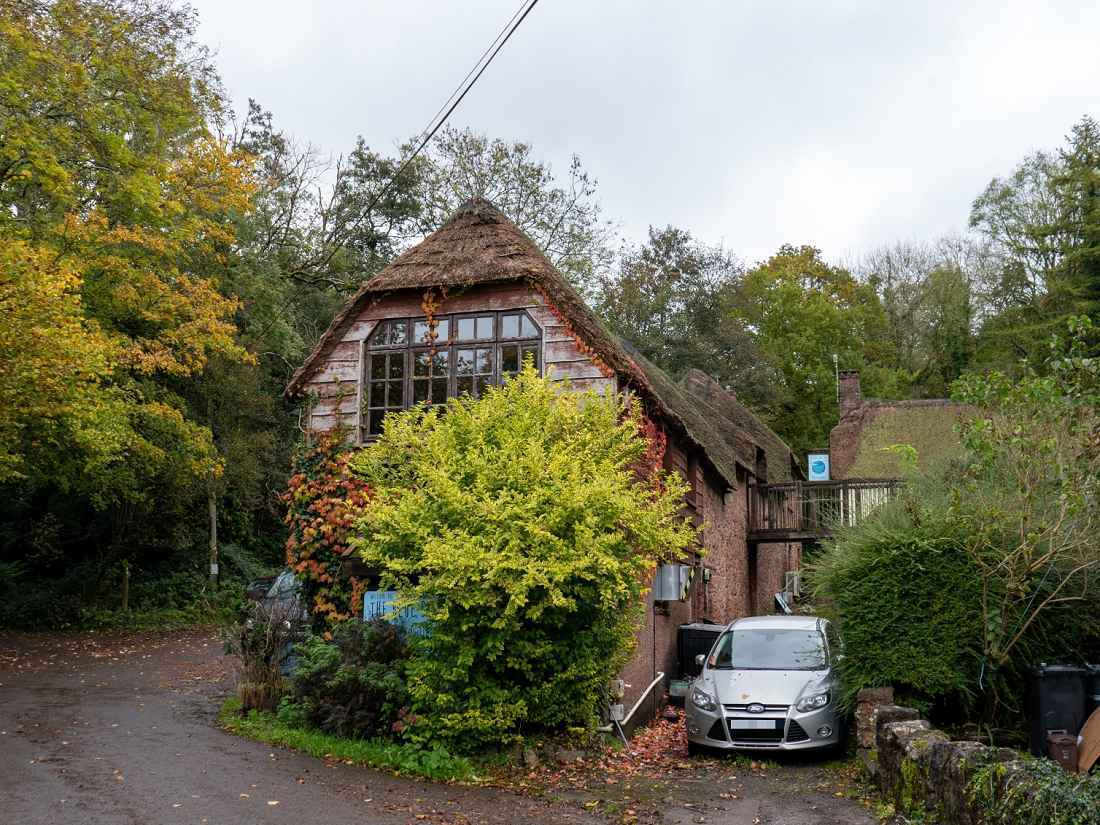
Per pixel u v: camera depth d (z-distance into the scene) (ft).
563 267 126.72
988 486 37.81
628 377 48.16
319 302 114.42
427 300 50.72
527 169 127.34
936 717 37.76
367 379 51.42
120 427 67.56
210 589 94.53
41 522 87.20
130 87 67.77
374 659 37.45
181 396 89.76
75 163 66.80
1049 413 33.88
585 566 34.83
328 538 47.11
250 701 41.75
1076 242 128.77
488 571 33.47
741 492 86.02
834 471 113.39
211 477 89.15
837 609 39.40
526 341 49.37
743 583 85.05
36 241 64.49
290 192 120.47
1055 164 147.54
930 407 111.96
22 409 54.65
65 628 80.12
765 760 38.37
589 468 37.93
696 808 29.43
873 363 167.32
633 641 40.73
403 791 30.14
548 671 37.19
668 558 45.29
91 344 56.54
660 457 52.44
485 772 33.73
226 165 74.08
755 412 147.54
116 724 39.70
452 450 38.42
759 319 167.32
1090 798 19.38
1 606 79.92
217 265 92.84
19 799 26.84
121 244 71.41
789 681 39.19
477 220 52.80
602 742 38.96
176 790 28.58
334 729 36.94
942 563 36.65
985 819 22.22
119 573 89.45
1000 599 35.70
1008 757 23.39
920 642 36.29
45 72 61.46
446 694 34.60
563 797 30.71
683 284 149.48
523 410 40.32
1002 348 142.72
